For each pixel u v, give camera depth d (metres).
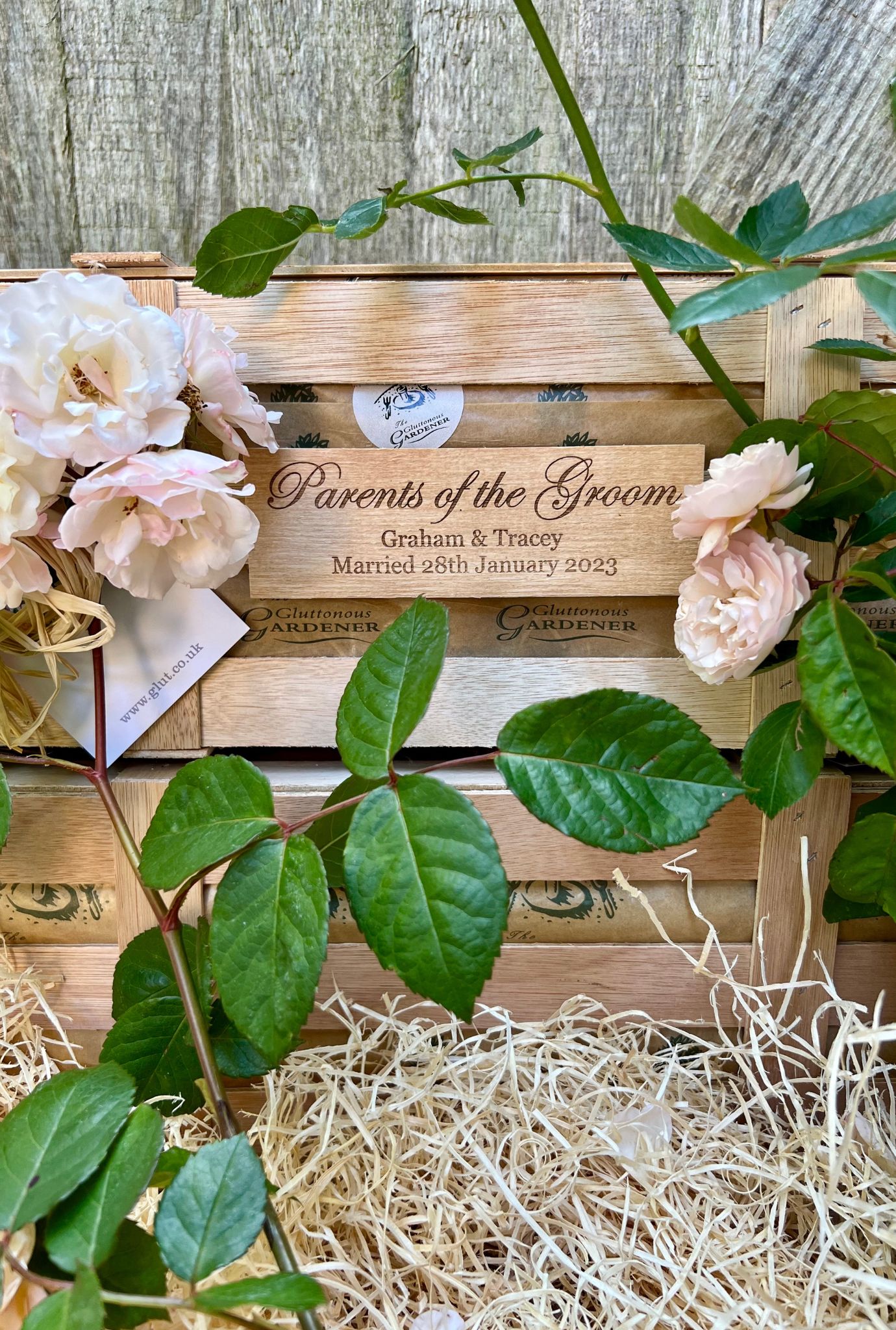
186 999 0.41
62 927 0.48
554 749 0.40
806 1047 0.45
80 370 0.41
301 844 0.39
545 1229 0.43
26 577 0.42
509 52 0.51
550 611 0.47
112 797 0.45
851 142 0.51
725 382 0.45
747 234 0.44
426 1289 0.43
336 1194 0.43
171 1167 0.39
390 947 0.38
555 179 0.45
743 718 0.47
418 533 0.46
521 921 0.48
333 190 0.52
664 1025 0.47
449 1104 0.46
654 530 0.46
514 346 0.46
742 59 0.51
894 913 0.43
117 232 0.52
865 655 0.40
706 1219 0.42
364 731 0.39
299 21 0.50
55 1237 0.35
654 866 0.47
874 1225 0.42
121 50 0.51
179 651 0.47
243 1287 0.34
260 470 0.46
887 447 0.43
